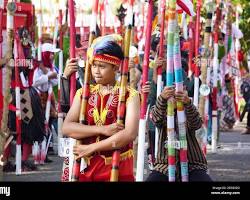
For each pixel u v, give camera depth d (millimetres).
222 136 26125
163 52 12352
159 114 8828
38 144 16750
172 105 8602
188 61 14789
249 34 32562
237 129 29531
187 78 13609
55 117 18641
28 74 15617
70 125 7891
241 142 23594
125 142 7699
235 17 28438
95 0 8578
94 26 8555
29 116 15555
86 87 7938
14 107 15227
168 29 8555
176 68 8531
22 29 15180
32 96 15656
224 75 22766
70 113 8031
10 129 15297
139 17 18516
